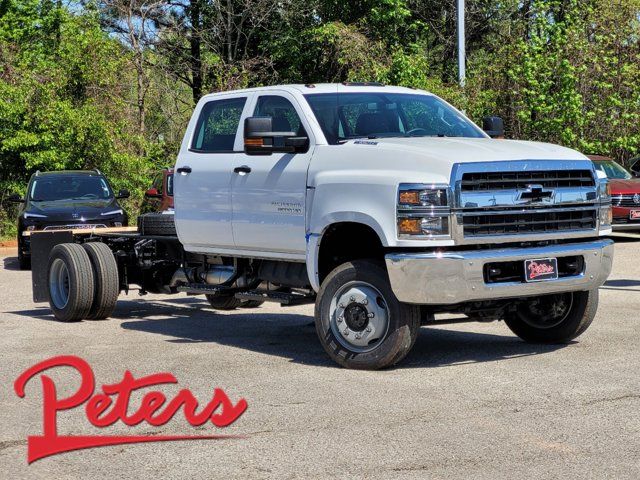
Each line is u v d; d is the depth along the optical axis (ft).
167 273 39.50
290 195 30.07
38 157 87.61
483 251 26.84
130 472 18.86
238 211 32.12
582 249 28.35
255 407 23.59
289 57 117.19
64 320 39.65
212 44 119.96
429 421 21.98
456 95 94.68
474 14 124.36
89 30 94.99
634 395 24.09
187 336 35.09
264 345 32.76
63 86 92.22
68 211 65.46
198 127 34.55
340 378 26.76
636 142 91.56
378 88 32.19
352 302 27.89
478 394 24.50
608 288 45.57
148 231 39.14
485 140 29.68
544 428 21.25
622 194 71.51
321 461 19.20
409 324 27.17
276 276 32.19
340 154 28.86
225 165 32.65
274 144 30.68
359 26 115.96
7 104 87.15
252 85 118.32
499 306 29.19
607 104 91.91
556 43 91.91
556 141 92.22
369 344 27.73
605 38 94.12
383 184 27.04
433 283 26.32
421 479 17.99
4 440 21.26
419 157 27.14
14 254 78.13
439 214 26.37
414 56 103.76
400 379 26.50
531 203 27.45
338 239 29.81
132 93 105.60
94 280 39.04
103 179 71.77
